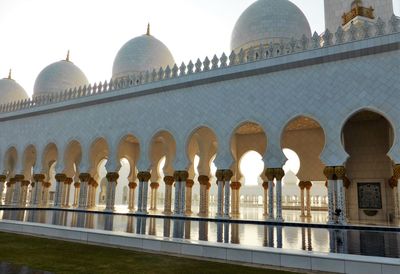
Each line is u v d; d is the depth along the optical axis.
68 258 5.81
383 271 4.72
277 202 13.98
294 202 31.09
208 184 20.42
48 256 5.96
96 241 7.86
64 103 22.38
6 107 26.30
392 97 12.59
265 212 19.50
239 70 15.87
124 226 10.68
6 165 25.41
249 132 21.09
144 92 18.91
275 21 20.19
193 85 17.36
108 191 19.11
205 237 8.34
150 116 18.53
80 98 21.62
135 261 5.65
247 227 11.73
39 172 22.72
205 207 19.78
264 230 10.69
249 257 5.69
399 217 14.71
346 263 4.96
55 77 28.73
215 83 16.72
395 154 12.26
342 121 13.32
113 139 19.70
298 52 14.58
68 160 23.97
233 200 20.73
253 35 20.36
